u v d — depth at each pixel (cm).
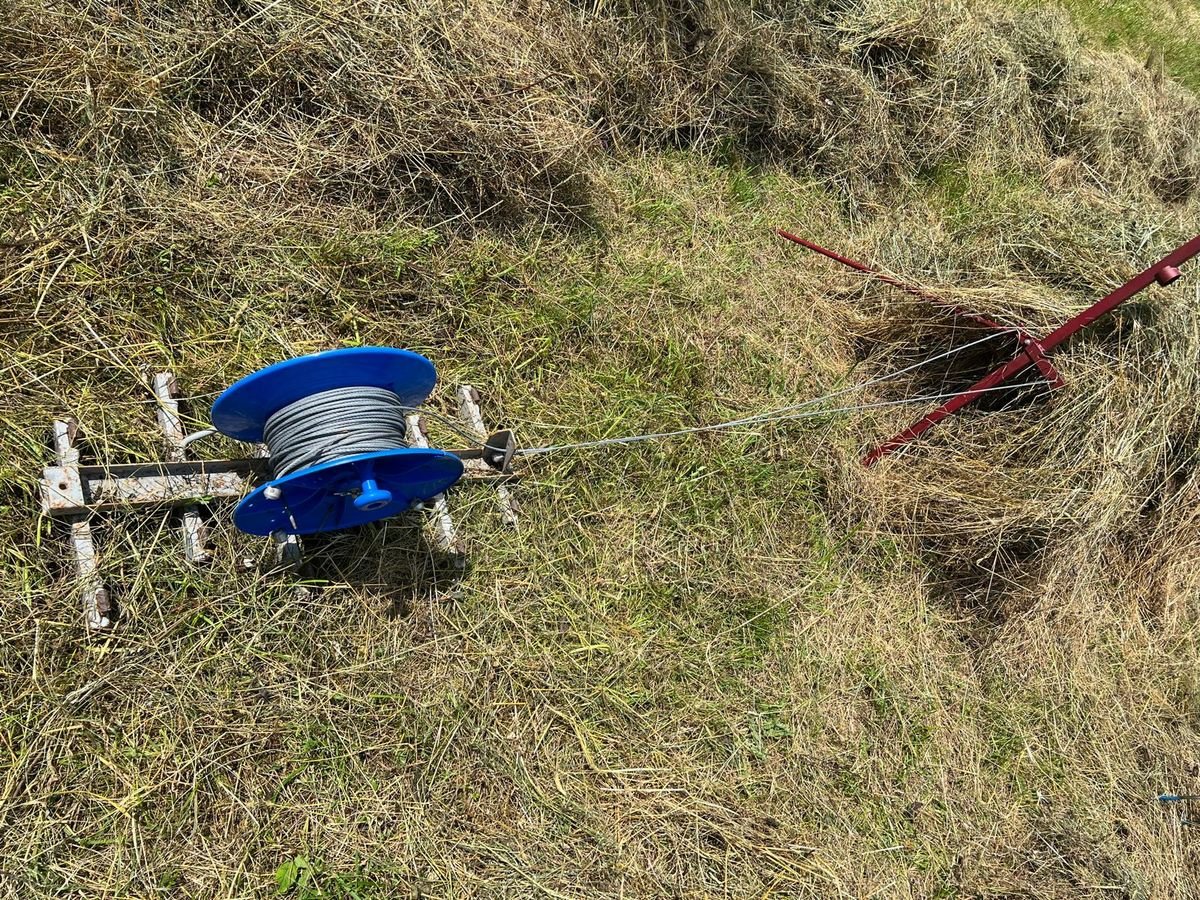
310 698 253
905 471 369
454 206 339
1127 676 368
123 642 239
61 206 270
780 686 311
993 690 342
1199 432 382
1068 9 698
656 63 428
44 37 273
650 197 411
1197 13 801
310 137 318
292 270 300
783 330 399
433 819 251
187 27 304
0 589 231
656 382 353
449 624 277
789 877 276
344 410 228
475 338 327
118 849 221
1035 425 357
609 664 290
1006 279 397
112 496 241
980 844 308
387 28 333
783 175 464
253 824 235
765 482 347
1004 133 530
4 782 216
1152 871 325
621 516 319
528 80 366
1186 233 418
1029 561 354
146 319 274
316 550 268
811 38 481
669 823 272
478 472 292
